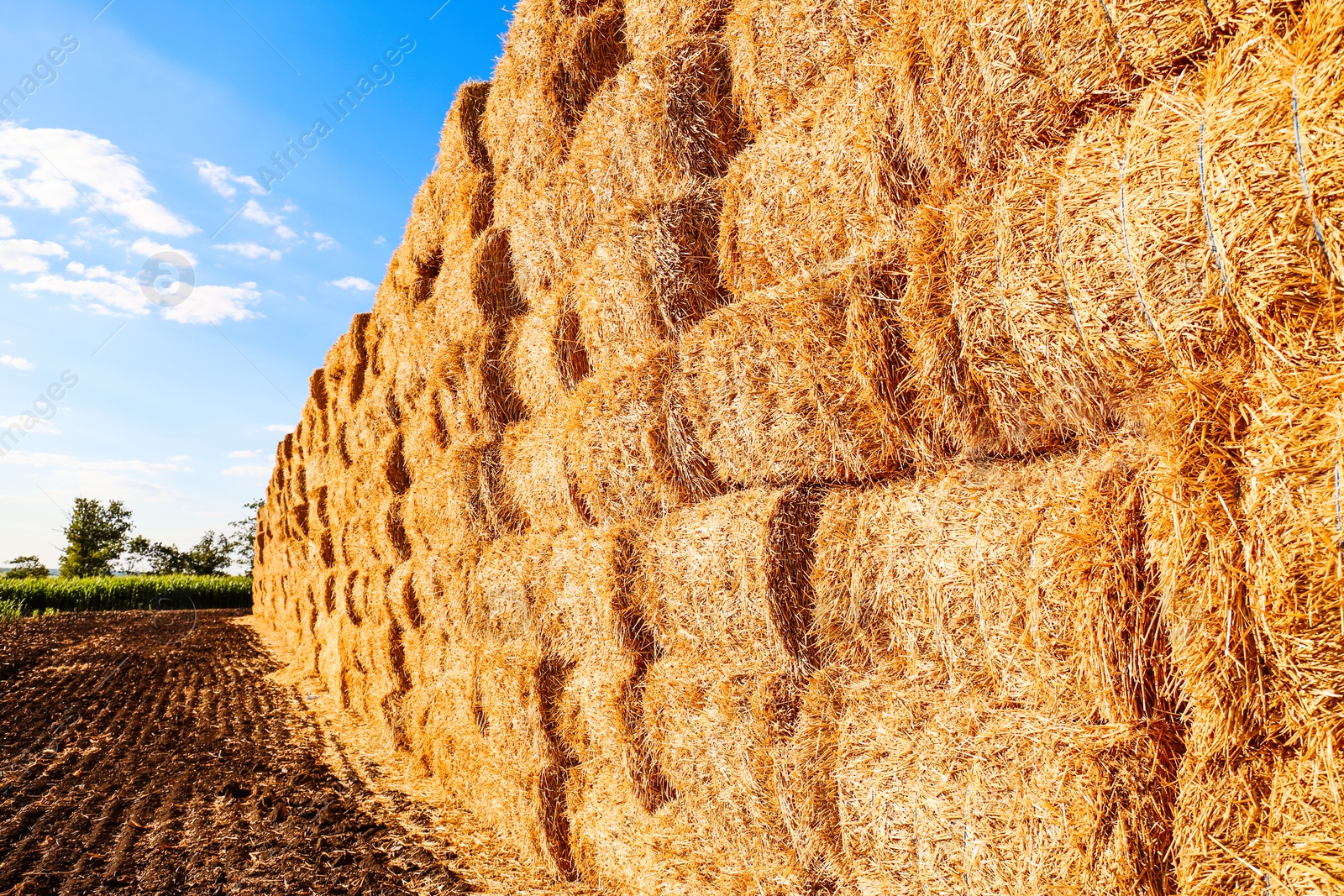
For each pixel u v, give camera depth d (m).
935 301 2.43
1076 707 2.04
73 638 18.83
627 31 4.42
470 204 6.12
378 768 7.26
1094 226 1.94
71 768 7.17
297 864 4.77
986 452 2.49
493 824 5.42
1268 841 1.65
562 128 4.91
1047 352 2.11
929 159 2.48
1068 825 2.00
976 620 2.34
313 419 14.05
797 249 3.15
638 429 3.87
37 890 4.35
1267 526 1.64
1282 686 1.63
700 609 3.49
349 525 10.48
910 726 2.55
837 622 2.90
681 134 3.74
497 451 5.79
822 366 2.86
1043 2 2.05
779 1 3.17
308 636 13.90
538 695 4.68
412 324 7.86
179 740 8.36
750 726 3.15
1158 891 1.87
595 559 4.12
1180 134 1.78
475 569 5.79
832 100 2.97
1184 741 1.86
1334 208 1.52
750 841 3.18
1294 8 1.63
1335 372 1.56
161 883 4.48
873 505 2.80
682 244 3.72
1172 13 1.82
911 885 2.52
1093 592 1.97
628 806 3.97
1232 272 1.69
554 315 4.79
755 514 3.11
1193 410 1.77
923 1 2.40
